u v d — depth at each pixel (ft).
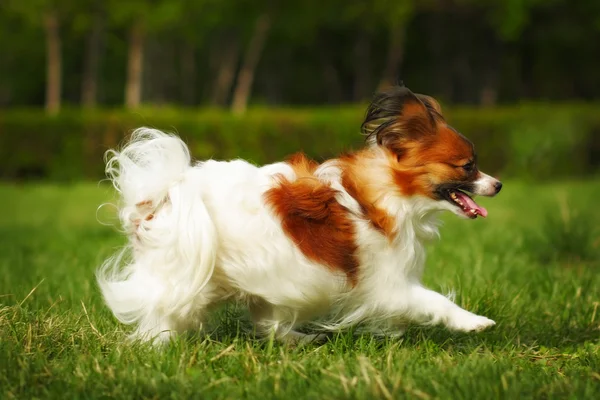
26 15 93.09
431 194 16.90
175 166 16.17
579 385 14.20
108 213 42.52
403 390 13.69
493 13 110.01
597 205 45.21
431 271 25.20
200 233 15.46
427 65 134.10
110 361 15.44
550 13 121.60
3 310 17.28
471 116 66.54
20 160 67.46
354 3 105.70
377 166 16.83
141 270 16.28
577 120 66.28
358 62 129.80
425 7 112.27
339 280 16.53
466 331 16.85
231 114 65.92
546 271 25.13
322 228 16.25
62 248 33.37
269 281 16.08
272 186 16.16
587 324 19.81
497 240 32.96
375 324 17.61
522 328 19.27
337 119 65.51
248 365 15.29
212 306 16.93
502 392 13.70
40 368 14.75
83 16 93.97
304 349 17.04
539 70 134.72
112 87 136.87
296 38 117.91
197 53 141.18
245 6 101.76
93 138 67.00
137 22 91.61
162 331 16.37
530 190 56.49
